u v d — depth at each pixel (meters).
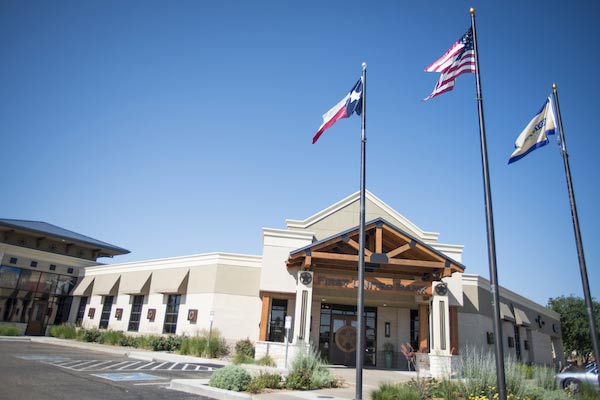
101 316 31.23
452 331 22.61
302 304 19.62
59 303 34.09
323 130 14.84
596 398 14.13
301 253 19.91
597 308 59.31
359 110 13.95
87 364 16.48
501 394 8.84
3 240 33.06
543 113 13.55
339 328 23.58
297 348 17.92
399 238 20.47
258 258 25.72
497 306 9.41
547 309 39.47
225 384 12.00
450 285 23.19
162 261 28.53
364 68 13.88
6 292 31.00
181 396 11.09
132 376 14.14
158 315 27.20
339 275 20.91
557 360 40.69
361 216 12.14
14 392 9.99
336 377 15.29
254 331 24.61
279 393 12.15
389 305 23.48
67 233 37.38
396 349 23.17
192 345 22.78
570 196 13.04
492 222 10.07
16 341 25.31
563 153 13.41
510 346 28.78
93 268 33.59
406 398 11.57
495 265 9.73
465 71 11.80
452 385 12.52
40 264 33.03
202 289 25.62
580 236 12.64
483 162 10.63
